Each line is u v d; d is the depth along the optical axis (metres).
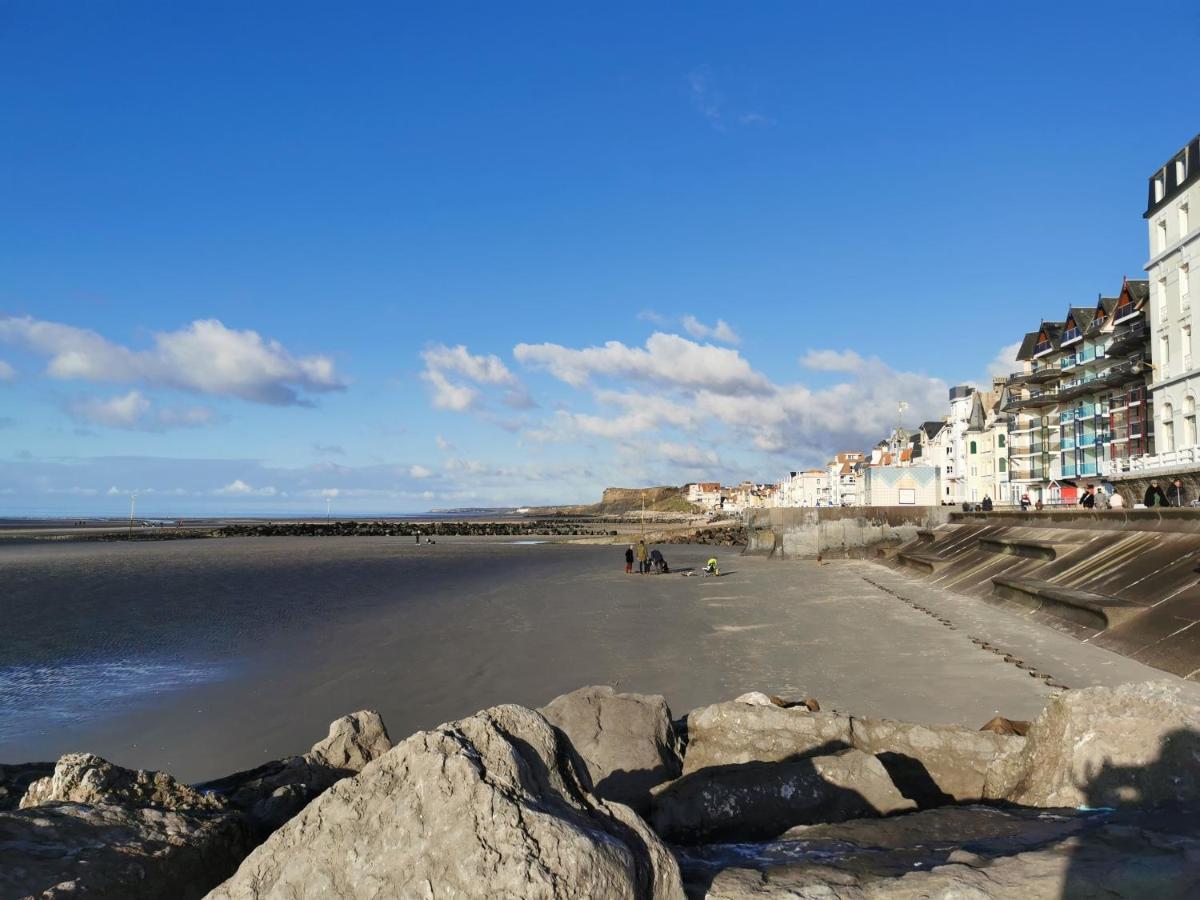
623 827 4.35
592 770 7.61
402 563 64.19
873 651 20.19
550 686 17.42
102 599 37.88
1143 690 6.77
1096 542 28.33
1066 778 6.49
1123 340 53.84
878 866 4.96
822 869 4.82
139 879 4.13
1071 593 23.06
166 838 4.54
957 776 7.97
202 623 29.20
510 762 4.16
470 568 57.31
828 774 7.06
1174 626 17.36
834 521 61.06
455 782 3.84
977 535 43.94
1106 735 6.45
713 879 4.64
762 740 8.27
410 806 3.79
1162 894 4.21
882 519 60.56
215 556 77.31
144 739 14.59
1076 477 64.81
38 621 30.20
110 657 22.53
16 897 3.58
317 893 3.63
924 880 4.42
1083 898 4.24
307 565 62.41
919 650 20.08
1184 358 44.72
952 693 15.38
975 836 5.59
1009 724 9.13
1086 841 4.98
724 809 6.88
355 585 44.19
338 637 25.34
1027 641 20.59
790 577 44.84
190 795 5.54
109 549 93.75
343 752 7.32
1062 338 66.81
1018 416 75.75
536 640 23.59
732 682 17.09
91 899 3.80
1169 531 23.77
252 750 13.79
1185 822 5.29
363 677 19.08
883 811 6.88
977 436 88.50
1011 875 4.48
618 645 22.31
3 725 15.57
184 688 18.52
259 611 32.66
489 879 3.47
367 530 166.75
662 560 48.66
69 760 5.28
